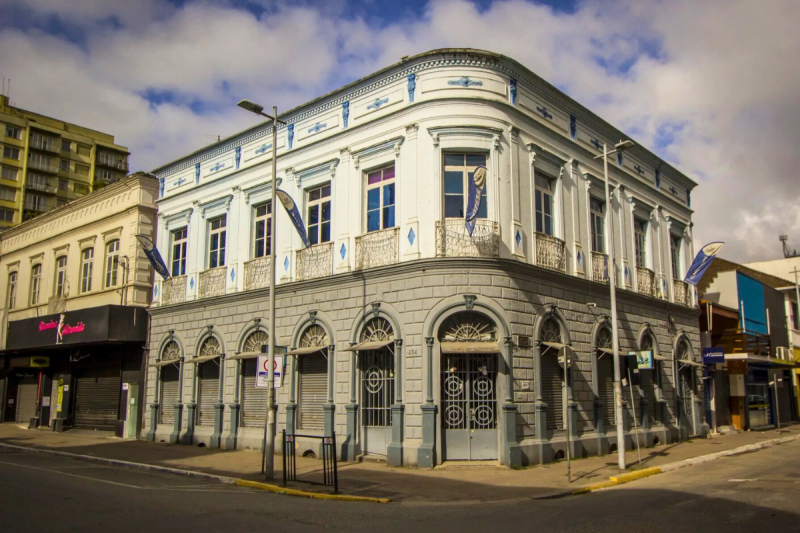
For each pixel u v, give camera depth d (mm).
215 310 22953
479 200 16016
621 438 15977
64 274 31219
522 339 17234
